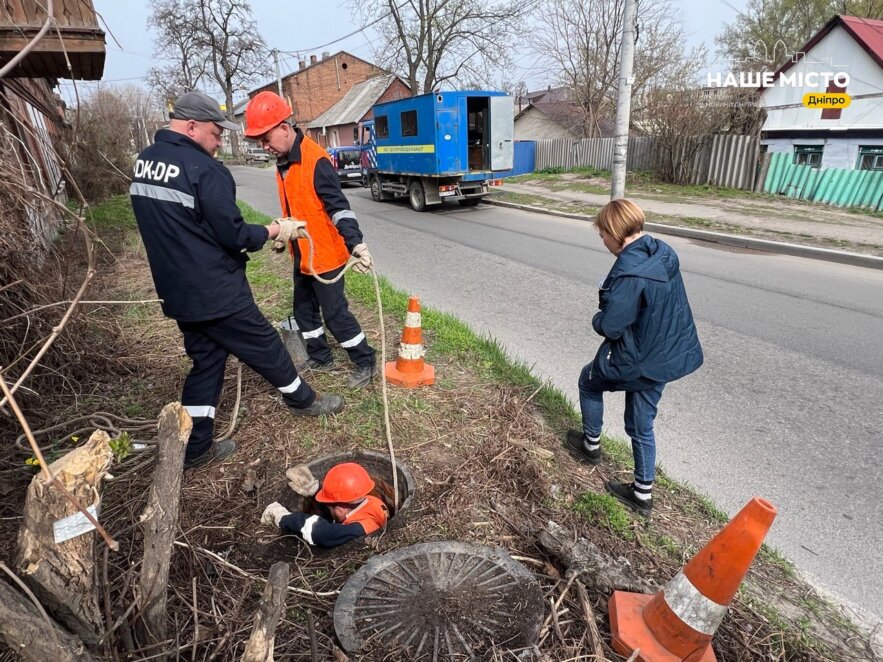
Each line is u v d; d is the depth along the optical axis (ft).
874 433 12.06
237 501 9.07
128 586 6.27
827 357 16.11
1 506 8.67
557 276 25.11
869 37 54.19
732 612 7.40
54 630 4.03
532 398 12.86
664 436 12.04
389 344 15.65
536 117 114.21
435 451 10.50
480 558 7.60
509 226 39.32
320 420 11.39
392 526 8.48
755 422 12.57
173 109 8.70
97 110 56.39
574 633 6.73
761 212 39.83
